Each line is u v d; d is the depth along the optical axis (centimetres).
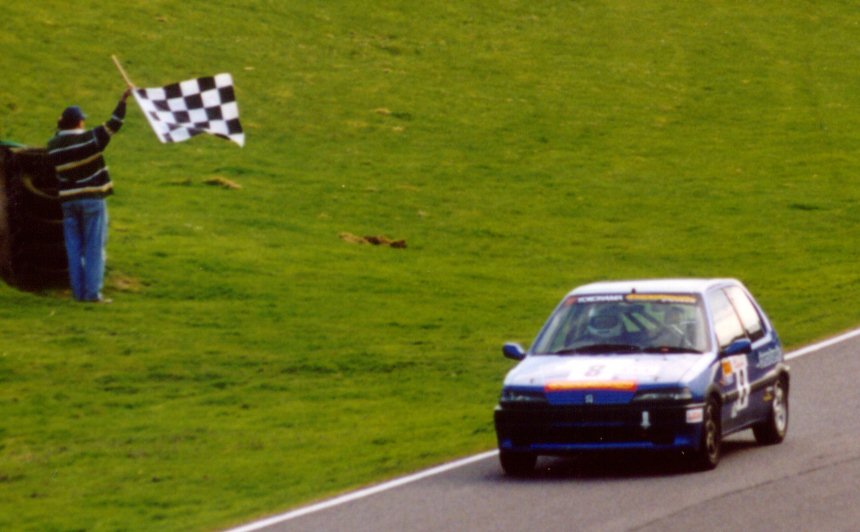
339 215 13075
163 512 4397
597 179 15425
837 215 13850
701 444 4562
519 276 10900
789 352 7400
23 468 5188
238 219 12300
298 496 4512
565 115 18362
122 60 18062
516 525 3875
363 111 17700
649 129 17988
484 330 8638
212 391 6725
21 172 8694
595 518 3919
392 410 6300
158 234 11206
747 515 3872
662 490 4297
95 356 7338
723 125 18412
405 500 4328
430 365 7462
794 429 5384
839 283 10338
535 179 15300
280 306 9050
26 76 16862
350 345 7969
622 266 11469
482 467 4862
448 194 14375
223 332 8150
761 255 11950
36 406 6291
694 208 14188
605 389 4547
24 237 8719
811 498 4059
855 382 6291
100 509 4491
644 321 4944
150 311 8556
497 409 4672
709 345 4828
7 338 7581
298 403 6462
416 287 10112
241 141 6944
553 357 4872
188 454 5384
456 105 18400
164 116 6981
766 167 16250
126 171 14050
